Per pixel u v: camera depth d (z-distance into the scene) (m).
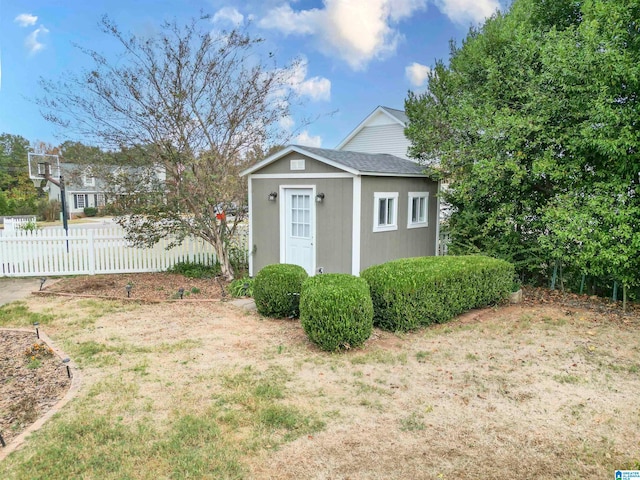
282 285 6.46
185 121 8.99
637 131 6.13
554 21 9.18
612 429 3.49
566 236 6.75
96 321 6.51
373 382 4.34
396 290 5.69
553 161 7.35
